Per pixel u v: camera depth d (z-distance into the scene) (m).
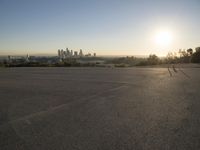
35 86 14.93
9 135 5.54
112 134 5.49
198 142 4.92
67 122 6.53
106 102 9.34
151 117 6.99
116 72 28.97
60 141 5.10
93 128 5.97
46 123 6.46
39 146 4.85
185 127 5.98
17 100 10.03
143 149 4.59
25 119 6.92
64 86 14.74
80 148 4.70
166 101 9.47
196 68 37.62
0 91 12.79
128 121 6.57
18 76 23.31
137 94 11.30
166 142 4.94
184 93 11.49
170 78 19.84
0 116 7.32
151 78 19.95
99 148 4.68
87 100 9.81
